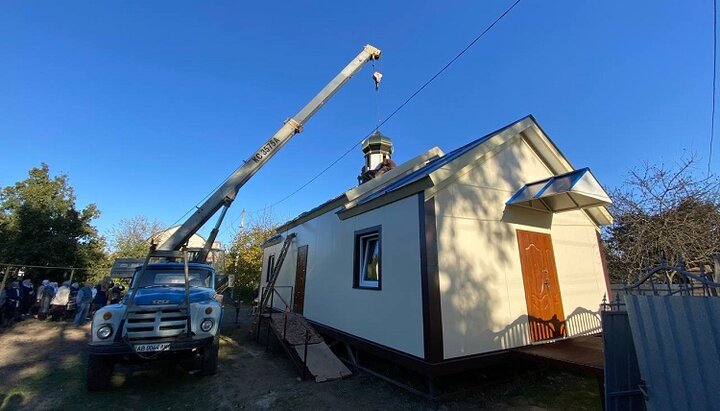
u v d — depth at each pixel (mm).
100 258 23406
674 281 10984
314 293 10133
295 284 11883
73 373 6738
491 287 6391
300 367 6750
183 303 6352
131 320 5898
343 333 7996
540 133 8062
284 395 5711
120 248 31000
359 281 7836
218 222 9570
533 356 5660
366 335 7074
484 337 5992
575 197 7059
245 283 22078
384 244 6906
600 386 4570
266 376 6723
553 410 5051
